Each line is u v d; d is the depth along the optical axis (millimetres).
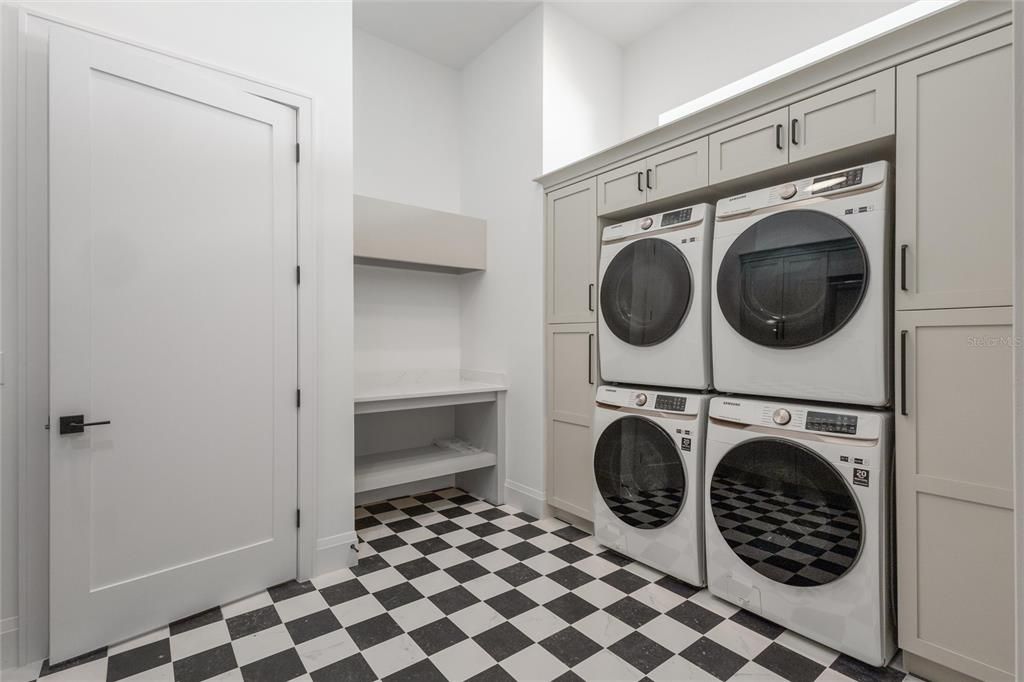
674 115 3203
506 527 2869
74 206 1659
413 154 3562
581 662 1668
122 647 1735
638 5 3074
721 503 2012
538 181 3021
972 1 1436
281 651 1721
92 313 1698
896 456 1603
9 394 1622
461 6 3062
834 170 1945
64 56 1637
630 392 2436
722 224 2070
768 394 1914
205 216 1950
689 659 1683
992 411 1422
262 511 2115
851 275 1683
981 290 1437
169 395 1866
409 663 1661
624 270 2480
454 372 3746
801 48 2605
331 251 2328
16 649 1631
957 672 1504
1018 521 692
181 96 1885
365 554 2506
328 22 2330
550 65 3062
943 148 1514
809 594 1746
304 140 2217
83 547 1686
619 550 2449
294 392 2209
